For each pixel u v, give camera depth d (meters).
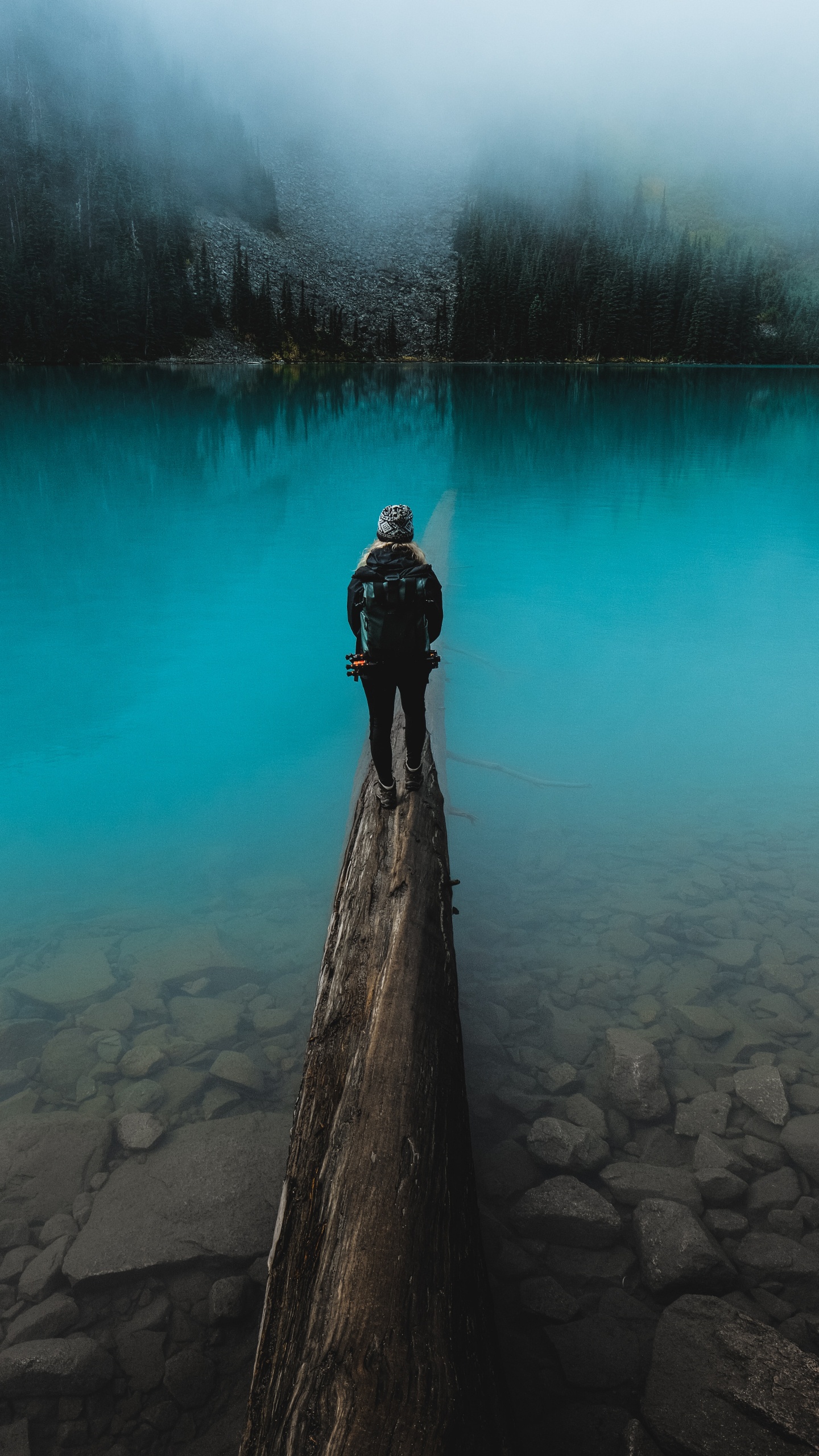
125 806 5.46
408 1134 2.12
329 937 3.39
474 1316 1.86
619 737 6.36
